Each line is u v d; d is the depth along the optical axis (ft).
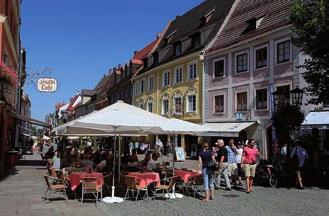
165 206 40.14
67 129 45.93
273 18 98.73
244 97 105.50
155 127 42.65
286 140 63.31
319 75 55.77
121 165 56.29
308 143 64.90
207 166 44.55
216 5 139.95
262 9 107.76
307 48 55.47
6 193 47.09
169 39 165.89
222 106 114.52
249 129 102.06
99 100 272.92
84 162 56.80
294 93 64.49
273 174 57.41
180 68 139.23
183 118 134.41
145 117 44.73
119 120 42.09
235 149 55.77
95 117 42.11
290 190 53.47
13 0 83.71
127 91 199.00
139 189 43.09
